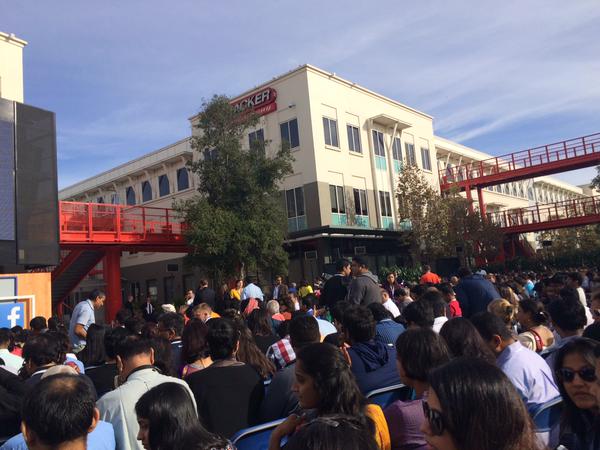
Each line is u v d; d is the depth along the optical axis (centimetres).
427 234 2484
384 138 2864
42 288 1023
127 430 301
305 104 2438
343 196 2509
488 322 359
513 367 335
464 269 786
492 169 3284
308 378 238
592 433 220
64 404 203
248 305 877
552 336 491
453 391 130
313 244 2423
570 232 3788
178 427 213
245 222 1834
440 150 3653
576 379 224
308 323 393
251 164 1958
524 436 131
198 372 354
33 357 428
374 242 2655
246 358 436
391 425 253
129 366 337
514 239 3375
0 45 1516
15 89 1538
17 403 370
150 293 3331
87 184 3903
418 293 791
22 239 1142
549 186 5500
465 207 2712
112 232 1911
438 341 272
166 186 3300
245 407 346
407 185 2659
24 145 1178
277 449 238
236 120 1978
